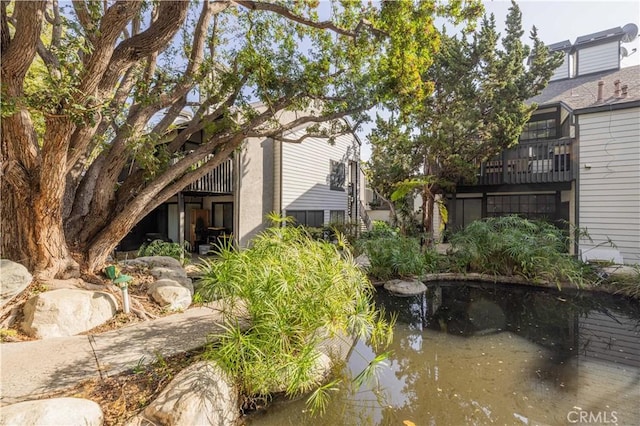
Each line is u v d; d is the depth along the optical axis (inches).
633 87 365.7
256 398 117.3
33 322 140.2
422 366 156.3
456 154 398.3
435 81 403.2
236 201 395.5
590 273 280.8
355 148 671.8
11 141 151.8
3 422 76.1
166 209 473.7
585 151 358.9
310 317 122.2
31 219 167.3
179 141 258.1
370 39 270.5
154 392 102.5
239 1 208.4
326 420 116.1
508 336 192.4
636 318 219.5
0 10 134.1
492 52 377.1
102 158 236.7
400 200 489.4
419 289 277.1
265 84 266.2
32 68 192.7
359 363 158.6
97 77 142.9
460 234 339.0
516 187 427.5
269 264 128.3
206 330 149.6
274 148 450.3
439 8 240.7
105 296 167.2
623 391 131.6
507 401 126.3
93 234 211.3
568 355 166.1
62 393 98.4
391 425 112.8
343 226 506.9
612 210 342.6
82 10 153.3
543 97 468.1
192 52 230.5
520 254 287.7
